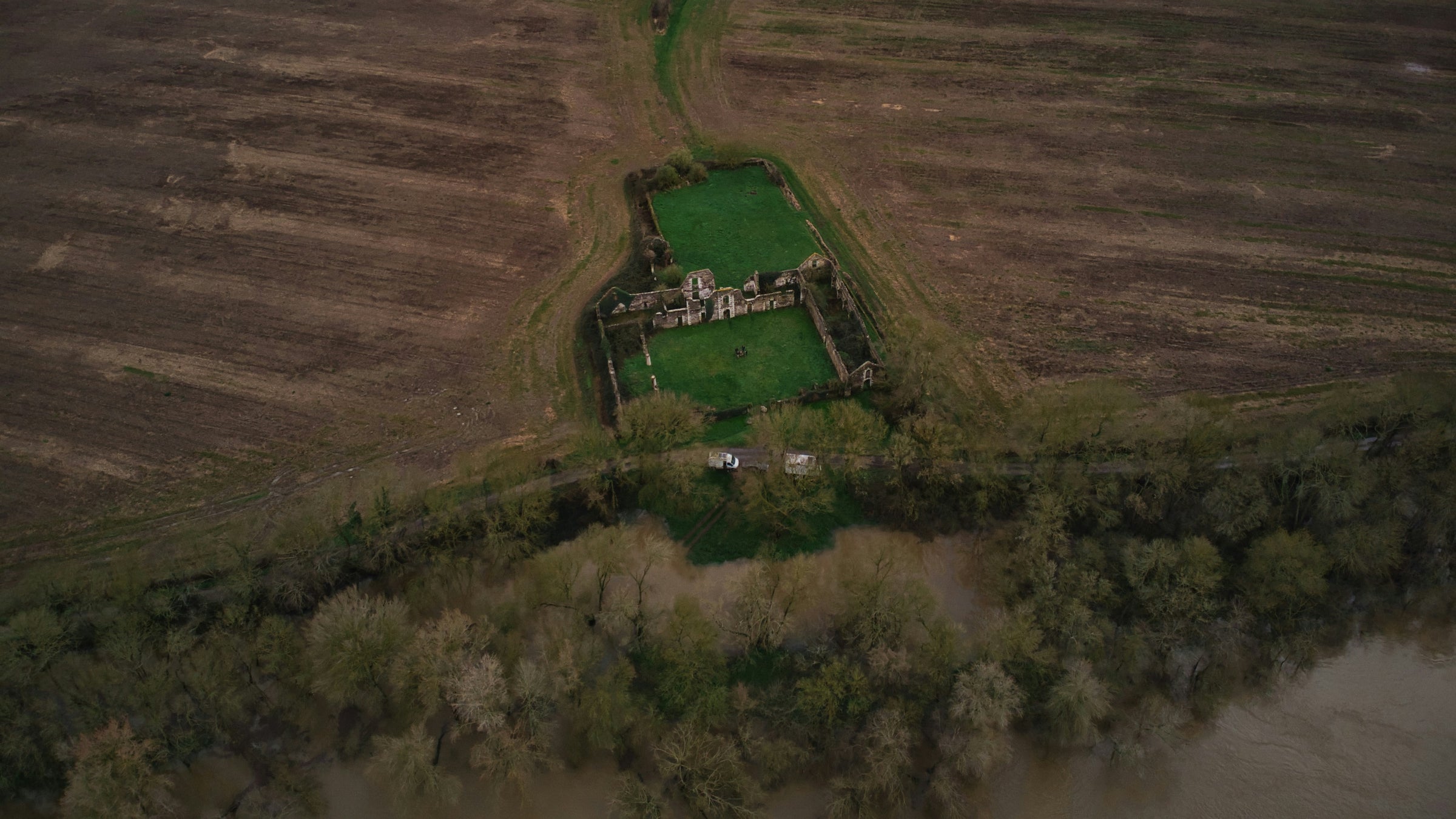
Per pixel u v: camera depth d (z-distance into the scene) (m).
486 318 110.75
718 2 186.62
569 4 185.75
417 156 140.25
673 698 72.94
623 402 97.88
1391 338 107.94
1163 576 78.50
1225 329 109.56
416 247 122.12
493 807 70.50
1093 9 184.88
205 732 72.81
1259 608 79.00
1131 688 77.12
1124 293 115.12
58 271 117.69
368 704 74.00
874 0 188.50
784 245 121.62
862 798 68.19
